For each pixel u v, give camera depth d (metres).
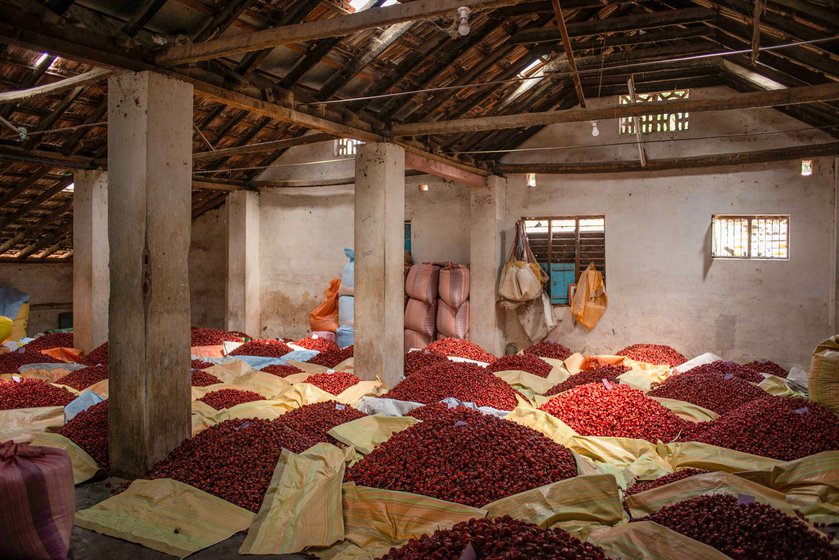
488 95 7.65
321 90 6.20
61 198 9.46
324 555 3.25
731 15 5.51
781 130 8.04
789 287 8.14
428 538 2.64
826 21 4.45
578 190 9.31
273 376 6.74
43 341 9.02
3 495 2.78
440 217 10.20
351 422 4.78
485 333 9.62
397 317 7.02
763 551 2.60
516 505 3.32
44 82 6.14
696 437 4.59
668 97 8.77
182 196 4.54
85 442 4.58
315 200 10.95
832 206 7.88
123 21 4.71
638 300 8.98
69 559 3.20
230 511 3.62
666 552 2.72
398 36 5.86
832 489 3.54
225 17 4.78
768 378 6.72
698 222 8.62
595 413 4.91
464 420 4.06
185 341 4.55
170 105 4.46
